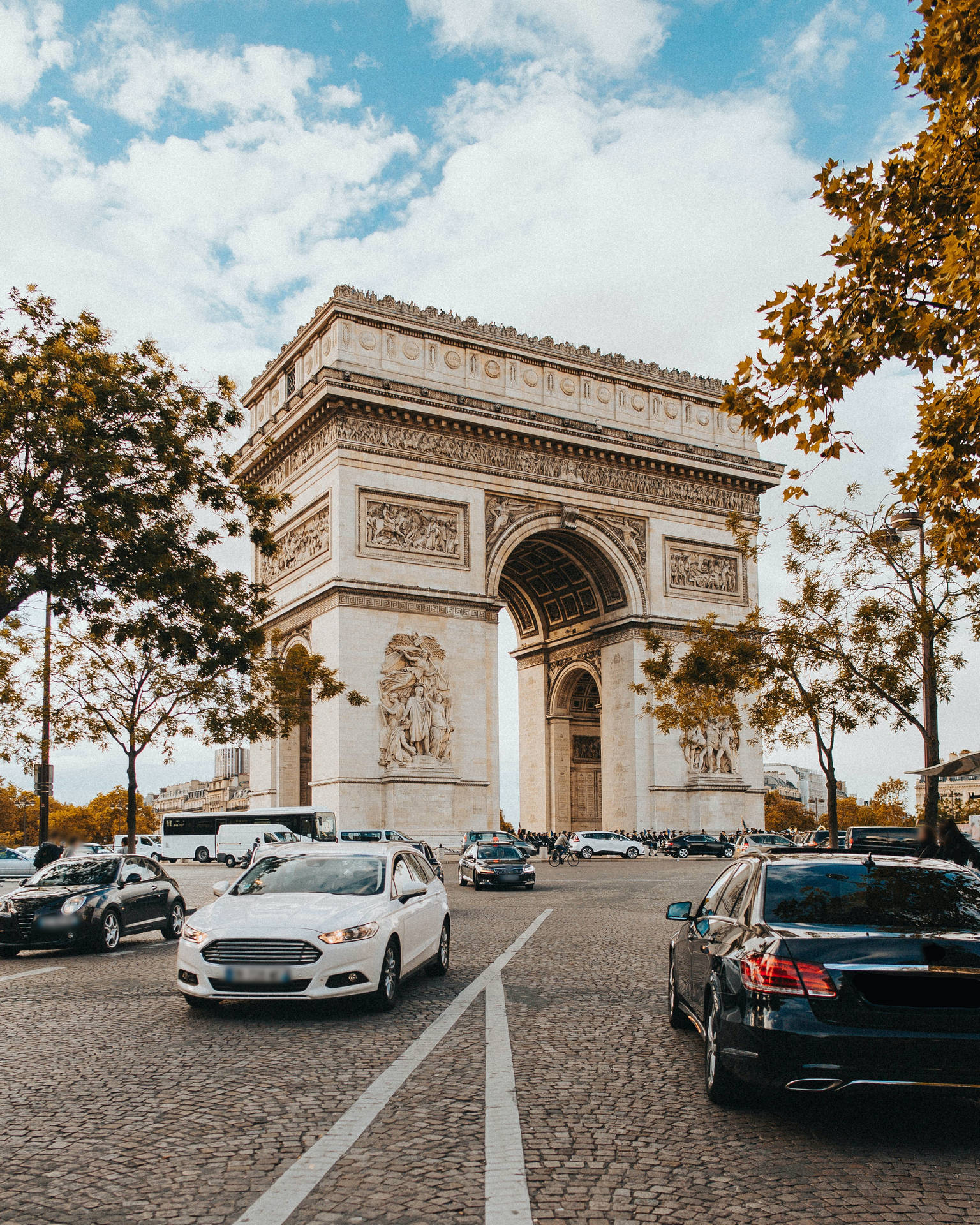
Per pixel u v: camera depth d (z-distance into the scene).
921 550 32.56
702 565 87.25
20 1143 9.63
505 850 50.91
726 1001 10.34
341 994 15.61
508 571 93.00
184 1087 11.66
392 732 69.38
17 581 30.75
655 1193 8.31
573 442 79.81
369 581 70.44
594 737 96.19
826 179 17.88
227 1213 7.86
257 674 46.09
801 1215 7.86
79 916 25.84
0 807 163.75
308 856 19.06
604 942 26.19
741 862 13.33
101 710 42.59
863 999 9.51
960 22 15.93
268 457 81.12
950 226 16.91
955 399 18.02
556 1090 11.52
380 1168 8.83
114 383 33.69
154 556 32.97
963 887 11.34
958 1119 10.51
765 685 40.75
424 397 73.19
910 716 32.97
